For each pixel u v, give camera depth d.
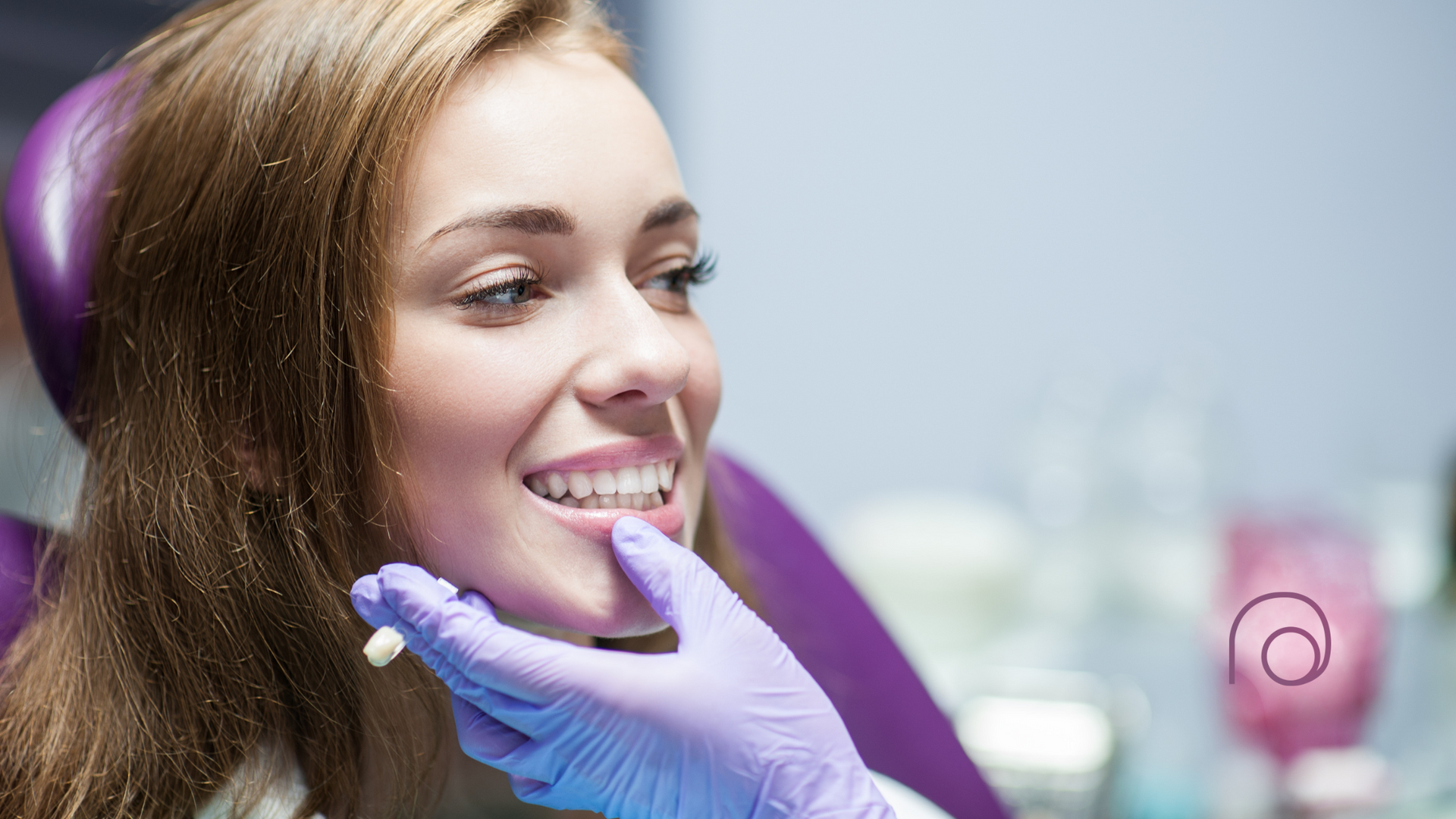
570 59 0.71
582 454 0.66
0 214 0.86
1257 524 1.48
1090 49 2.09
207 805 0.72
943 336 2.19
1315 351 2.08
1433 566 1.83
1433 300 2.06
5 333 1.31
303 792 0.73
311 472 0.68
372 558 0.70
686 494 0.74
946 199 2.16
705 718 0.61
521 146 0.65
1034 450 2.01
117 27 1.60
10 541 0.84
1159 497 1.89
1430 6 2.00
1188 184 2.09
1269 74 2.05
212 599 0.72
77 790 0.70
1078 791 1.16
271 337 0.68
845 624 1.13
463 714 0.64
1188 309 2.10
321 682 0.73
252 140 0.69
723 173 2.20
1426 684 1.45
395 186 0.65
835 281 2.21
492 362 0.64
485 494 0.65
